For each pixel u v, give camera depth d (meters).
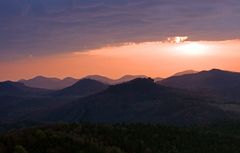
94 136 157.00
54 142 132.75
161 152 167.75
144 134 181.38
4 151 120.62
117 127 179.88
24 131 137.62
